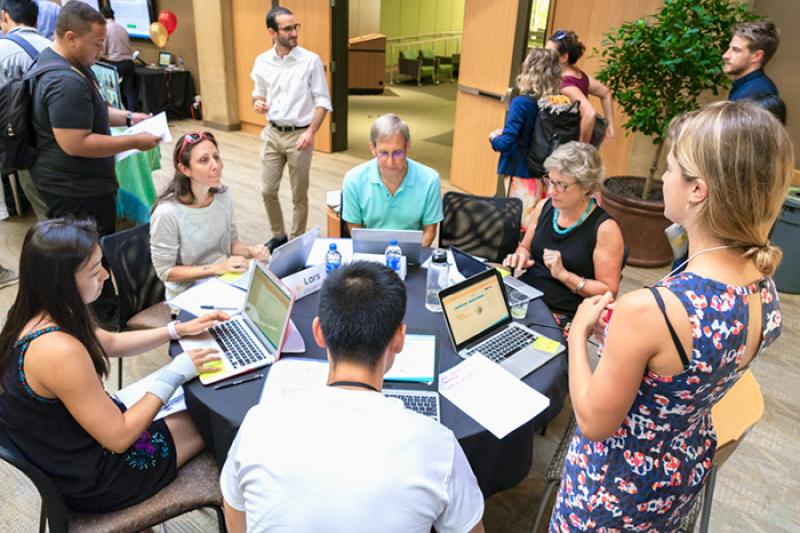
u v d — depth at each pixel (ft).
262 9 21.06
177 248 7.33
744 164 2.67
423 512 2.70
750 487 7.16
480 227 8.81
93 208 9.37
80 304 4.27
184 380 4.91
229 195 7.86
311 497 2.60
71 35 8.29
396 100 33.32
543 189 11.28
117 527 4.49
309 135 12.30
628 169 14.57
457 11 44.04
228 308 6.24
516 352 5.60
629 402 3.23
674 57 10.78
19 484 6.72
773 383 9.22
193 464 5.15
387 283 3.15
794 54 12.80
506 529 6.39
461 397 4.89
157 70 24.56
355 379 3.02
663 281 3.12
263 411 2.95
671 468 3.55
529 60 10.36
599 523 3.81
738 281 3.01
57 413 4.24
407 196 8.15
